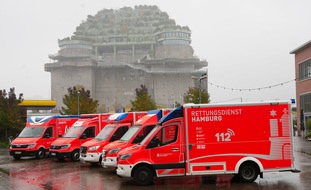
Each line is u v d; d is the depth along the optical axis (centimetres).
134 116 1941
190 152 1283
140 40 16738
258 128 1293
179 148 1295
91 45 16838
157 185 1298
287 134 1297
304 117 5116
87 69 15688
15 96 4419
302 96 5200
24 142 2369
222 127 1289
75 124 2303
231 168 1280
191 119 1289
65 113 6094
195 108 1291
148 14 18338
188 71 15050
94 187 1309
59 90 15588
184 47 16000
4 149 3553
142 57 16388
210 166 1280
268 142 1289
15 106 4138
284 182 1309
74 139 2195
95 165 1986
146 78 16112
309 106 4944
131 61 17175
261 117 1297
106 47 17262
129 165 1290
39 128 2466
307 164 1819
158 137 1300
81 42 16175
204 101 5391
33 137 2420
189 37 16362
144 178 1297
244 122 1293
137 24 17450
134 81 16388
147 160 1288
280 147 1291
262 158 1286
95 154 1873
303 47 5066
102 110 15212
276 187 1212
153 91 15350
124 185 1323
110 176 1577
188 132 1286
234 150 1284
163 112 1541
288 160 1290
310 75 4919
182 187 1247
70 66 15475
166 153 1291
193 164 1280
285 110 1302
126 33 17038
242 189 1188
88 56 15850
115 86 16525
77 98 6125
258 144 1287
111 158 1576
